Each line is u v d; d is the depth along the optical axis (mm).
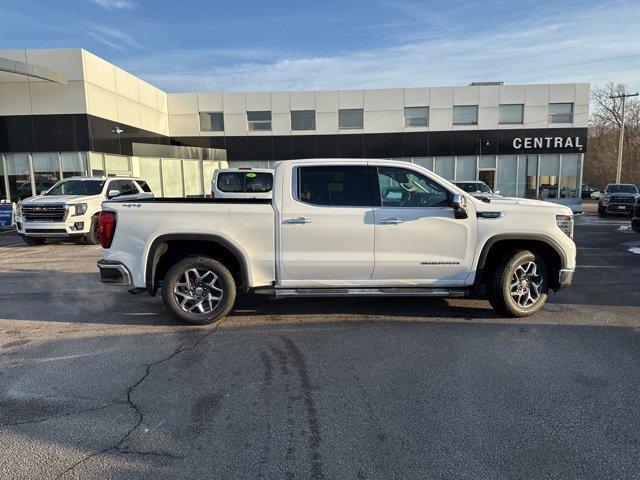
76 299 6793
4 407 3510
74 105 19703
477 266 5422
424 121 28500
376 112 28406
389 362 4320
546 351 4562
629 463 2787
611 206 23422
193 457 2879
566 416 3328
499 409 3434
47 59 19391
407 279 5438
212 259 5383
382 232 5266
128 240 5238
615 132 59469
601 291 7051
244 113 28672
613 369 4121
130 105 23609
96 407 3506
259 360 4391
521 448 2945
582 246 12164
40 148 19891
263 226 5246
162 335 5113
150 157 23938
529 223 5402
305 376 4027
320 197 5320
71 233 12352
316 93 28391
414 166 5418
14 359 4453
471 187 20672
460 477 2672
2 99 19656
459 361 4332
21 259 10617
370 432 3145
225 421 3297
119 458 2867
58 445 3010
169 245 5535
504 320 5582
